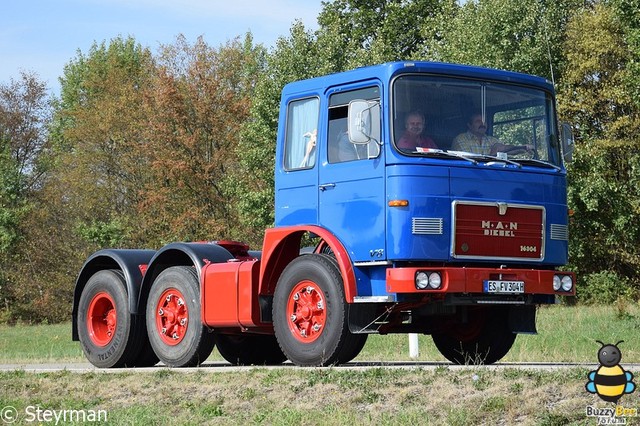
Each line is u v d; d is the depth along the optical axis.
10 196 67.81
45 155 72.56
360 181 12.53
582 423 8.51
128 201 63.44
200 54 58.03
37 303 64.44
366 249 12.39
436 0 60.84
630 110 43.88
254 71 61.19
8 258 67.62
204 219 55.25
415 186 12.15
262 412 10.07
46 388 12.71
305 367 12.23
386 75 12.40
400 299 12.14
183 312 14.65
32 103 72.44
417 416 9.13
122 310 15.45
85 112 66.06
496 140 12.89
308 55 48.25
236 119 56.12
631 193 43.94
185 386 11.72
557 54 44.62
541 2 44.50
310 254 12.98
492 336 14.30
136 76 73.50
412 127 12.35
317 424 9.31
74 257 64.44
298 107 13.57
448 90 12.66
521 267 13.01
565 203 13.38
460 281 12.16
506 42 42.97
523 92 13.24
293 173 13.46
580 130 44.12
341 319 12.48
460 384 9.98
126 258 15.55
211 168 55.31
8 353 25.89
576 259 45.44
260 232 53.31
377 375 10.75
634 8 38.09
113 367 15.64
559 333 23.45
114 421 10.58
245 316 13.68
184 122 57.00
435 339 15.03
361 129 12.18
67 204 66.12
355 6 63.38
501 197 12.70
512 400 9.14
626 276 45.66
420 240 12.11
